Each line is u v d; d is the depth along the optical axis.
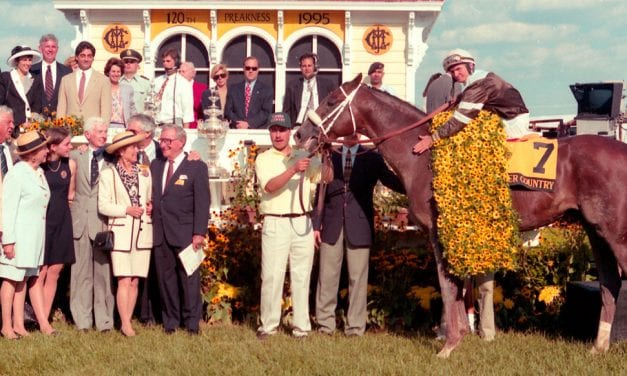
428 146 7.78
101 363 7.39
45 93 11.30
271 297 8.45
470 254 7.48
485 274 8.23
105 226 8.88
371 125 8.12
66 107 10.85
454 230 7.52
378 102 8.09
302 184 8.31
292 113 11.12
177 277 8.76
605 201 7.45
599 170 7.48
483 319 8.42
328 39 15.84
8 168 8.73
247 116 11.75
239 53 15.98
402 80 15.74
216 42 15.81
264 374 7.00
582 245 9.23
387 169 8.59
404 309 9.09
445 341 8.09
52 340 8.23
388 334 8.84
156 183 8.70
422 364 7.32
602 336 7.77
